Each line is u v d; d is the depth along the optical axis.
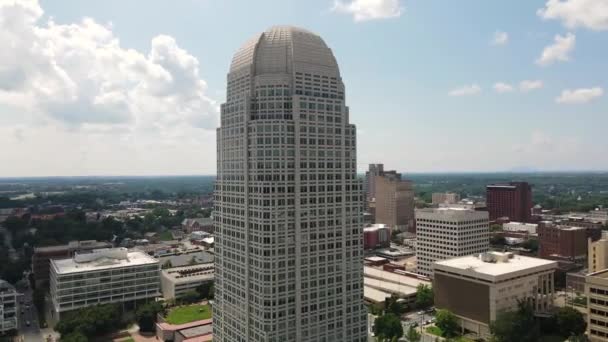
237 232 178.25
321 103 175.62
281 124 165.88
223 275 189.12
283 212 166.38
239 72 182.12
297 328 168.38
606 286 189.88
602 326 191.50
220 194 190.12
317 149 173.88
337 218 178.50
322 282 174.62
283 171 166.62
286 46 176.00
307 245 170.75
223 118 187.25
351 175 183.38
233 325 182.25
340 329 179.12
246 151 171.50
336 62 185.75
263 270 164.00
